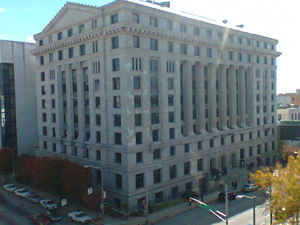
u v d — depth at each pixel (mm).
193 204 48312
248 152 70938
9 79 71938
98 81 50875
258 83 74188
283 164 79250
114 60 47531
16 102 73250
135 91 46625
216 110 62562
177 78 53062
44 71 65438
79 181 45000
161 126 50500
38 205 48438
